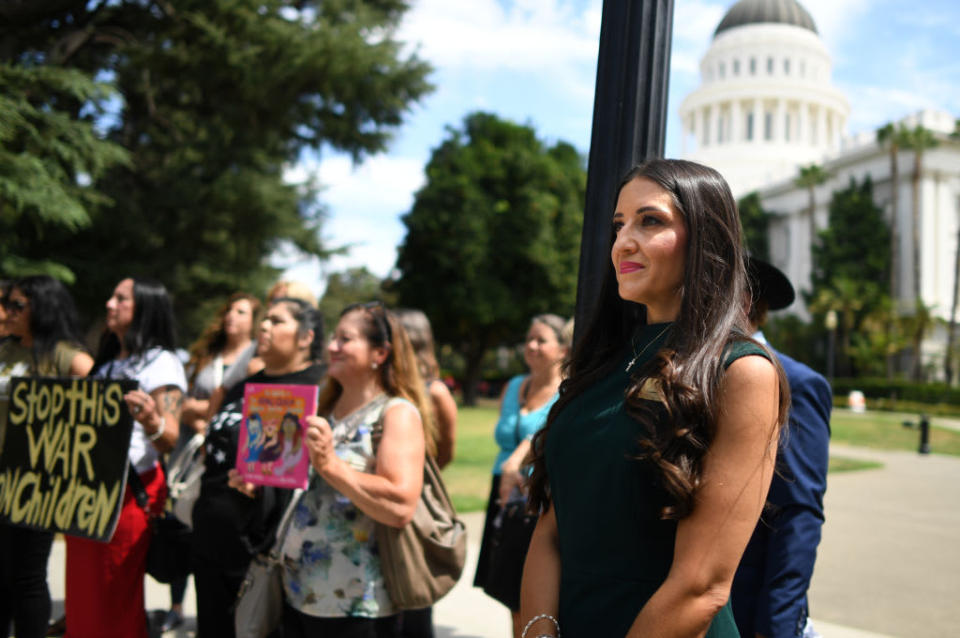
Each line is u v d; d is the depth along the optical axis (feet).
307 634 8.61
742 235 5.01
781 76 253.03
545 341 12.46
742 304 4.80
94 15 44.42
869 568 22.31
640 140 6.66
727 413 4.38
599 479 4.66
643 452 4.42
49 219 33.78
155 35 45.37
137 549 10.63
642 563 4.53
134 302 11.72
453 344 124.06
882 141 165.89
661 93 6.79
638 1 6.75
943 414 120.88
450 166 110.22
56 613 14.55
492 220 106.83
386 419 8.81
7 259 32.89
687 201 4.80
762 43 253.85
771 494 6.79
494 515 12.79
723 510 4.27
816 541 6.67
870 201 166.20
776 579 6.55
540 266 106.73
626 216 5.05
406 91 49.01
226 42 42.32
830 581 20.81
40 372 12.41
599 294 5.80
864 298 155.53
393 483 8.25
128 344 11.64
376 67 46.80
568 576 4.86
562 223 109.91
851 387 141.79
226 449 10.45
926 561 23.32
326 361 12.19
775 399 4.45
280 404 8.90
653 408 4.52
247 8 42.57
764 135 255.91
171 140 52.60
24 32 41.14
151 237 48.57
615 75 6.81
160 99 51.62
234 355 14.89
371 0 52.44
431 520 8.85
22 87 31.30
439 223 107.24
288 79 45.06
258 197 50.98
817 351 169.99
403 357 9.37
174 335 12.16
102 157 34.01
